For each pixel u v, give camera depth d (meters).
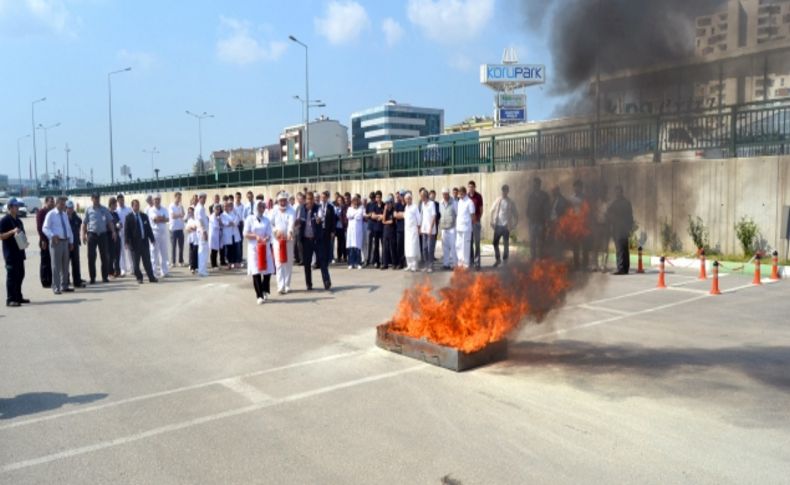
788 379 5.80
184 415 5.22
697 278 12.15
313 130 78.81
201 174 42.00
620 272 12.74
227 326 8.80
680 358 6.58
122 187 56.06
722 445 4.33
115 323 9.25
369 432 4.72
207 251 14.92
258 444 4.55
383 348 7.24
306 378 6.19
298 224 11.61
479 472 3.99
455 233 14.75
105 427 4.98
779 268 12.11
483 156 19.75
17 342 8.05
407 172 23.20
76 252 13.10
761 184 13.16
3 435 4.84
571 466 4.04
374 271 15.04
